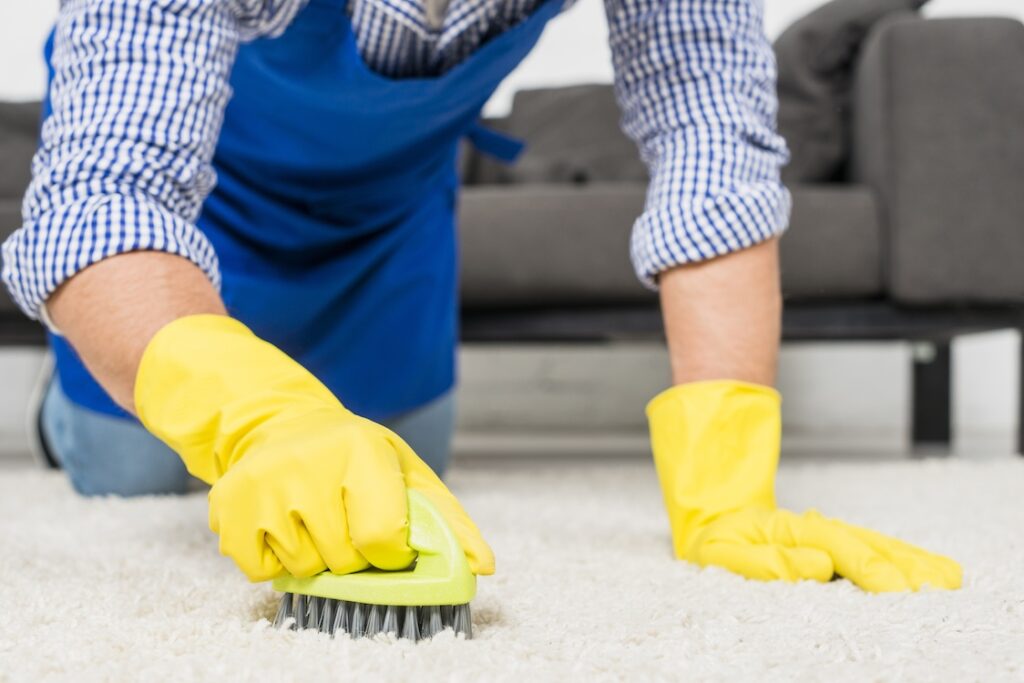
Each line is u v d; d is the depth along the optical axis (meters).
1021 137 1.62
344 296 1.16
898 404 2.58
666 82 0.76
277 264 1.11
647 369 2.57
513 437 2.52
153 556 0.73
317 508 0.46
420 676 0.41
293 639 0.46
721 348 0.73
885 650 0.46
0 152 2.08
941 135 1.63
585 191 1.70
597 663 0.43
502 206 1.69
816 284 1.66
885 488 1.17
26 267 0.57
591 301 1.69
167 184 0.59
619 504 1.07
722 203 0.71
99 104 0.58
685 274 0.74
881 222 1.67
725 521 0.69
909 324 1.68
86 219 0.55
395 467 0.47
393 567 0.46
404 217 1.19
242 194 1.09
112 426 1.17
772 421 0.74
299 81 0.91
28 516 0.99
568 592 0.59
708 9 0.75
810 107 1.87
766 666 0.44
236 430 0.50
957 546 0.75
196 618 0.52
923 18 1.65
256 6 0.67
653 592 0.60
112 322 0.54
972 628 0.50
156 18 0.58
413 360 1.22
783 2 2.64
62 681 0.41
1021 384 1.73
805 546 0.65
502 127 2.20
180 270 0.56
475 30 0.84
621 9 0.76
